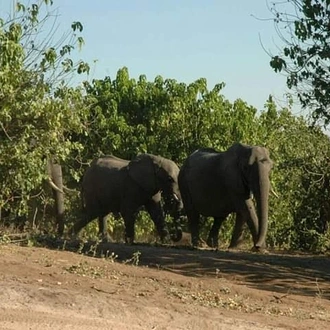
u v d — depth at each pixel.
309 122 30.17
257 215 29.67
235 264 23.00
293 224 33.28
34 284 16.97
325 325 16.69
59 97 23.03
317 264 24.55
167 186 32.28
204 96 39.44
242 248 30.44
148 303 16.67
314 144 33.03
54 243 24.73
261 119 39.25
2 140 22.06
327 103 23.31
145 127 39.44
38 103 22.19
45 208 31.53
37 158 22.56
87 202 33.88
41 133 22.58
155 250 24.78
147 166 32.41
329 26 22.84
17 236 24.55
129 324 14.92
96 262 20.58
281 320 16.80
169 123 39.25
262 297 19.00
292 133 36.19
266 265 23.36
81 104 24.05
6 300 15.37
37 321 14.27
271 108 39.12
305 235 32.38
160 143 38.84
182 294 18.16
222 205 30.88
